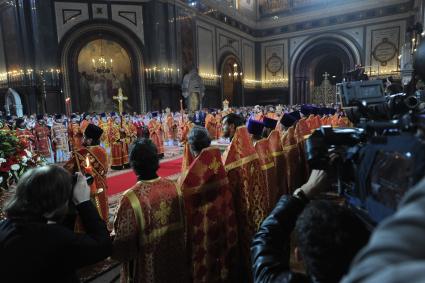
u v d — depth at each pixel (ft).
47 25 48.57
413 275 0.83
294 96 81.00
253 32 83.51
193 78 58.75
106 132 28.17
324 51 77.77
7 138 7.86
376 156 2.40
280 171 11.13
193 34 61.36
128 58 54.54
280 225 3.37
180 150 35.01
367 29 70.38
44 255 3.75
